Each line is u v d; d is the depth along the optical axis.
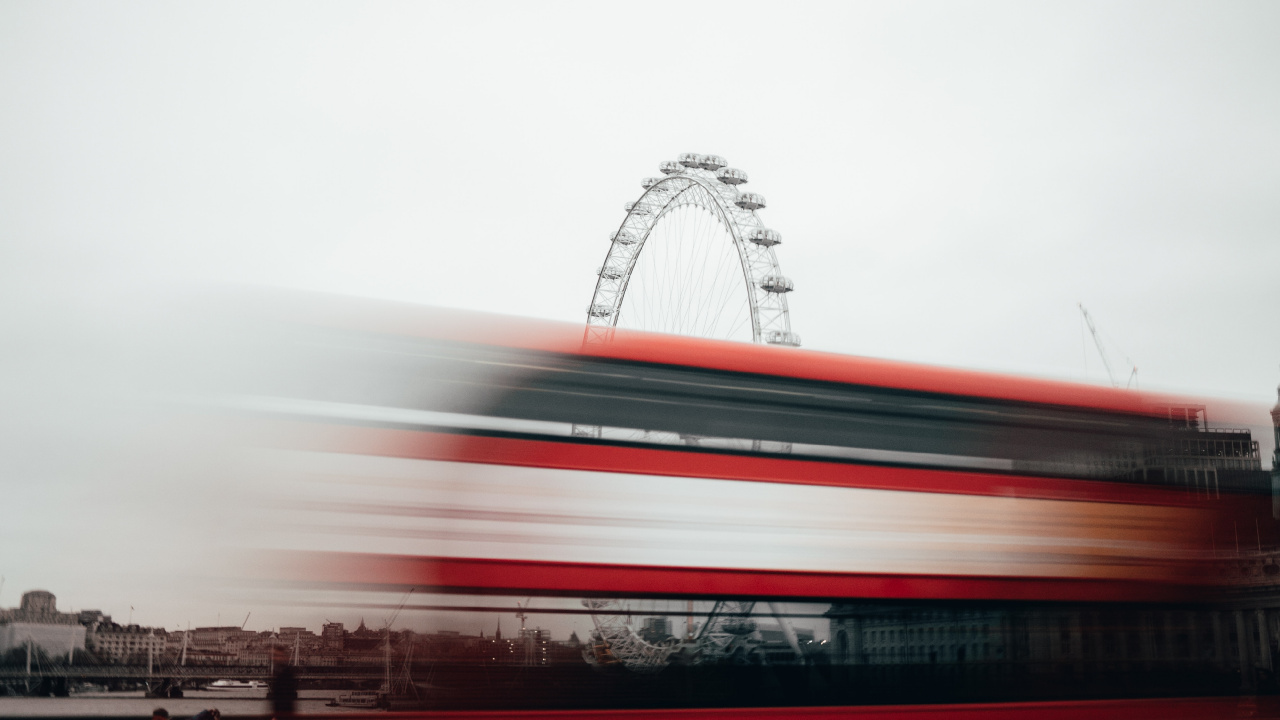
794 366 7.16
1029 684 7.15
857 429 7.15
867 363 7.45
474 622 5.77
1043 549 7.53
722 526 6.46
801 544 6.66
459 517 5.89
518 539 5.97
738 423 6.77
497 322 6.47
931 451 7.36
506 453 6.10
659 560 6.23
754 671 6.31
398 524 5.79
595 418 6.39
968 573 7.16
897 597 6.86
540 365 6.39
